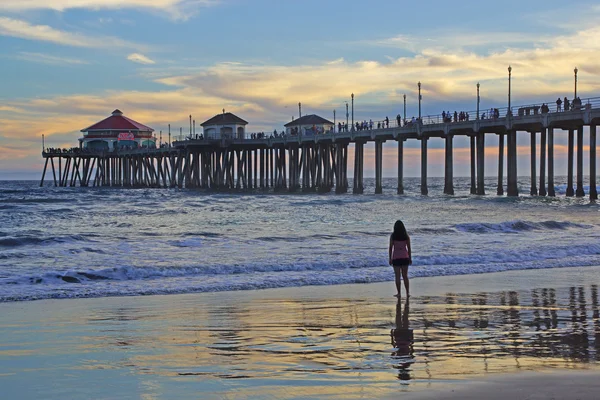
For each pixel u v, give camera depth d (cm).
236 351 879
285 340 945
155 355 859
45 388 718
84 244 2355
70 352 875
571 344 911
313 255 1983
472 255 1970
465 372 762
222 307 1216
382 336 969
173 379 748
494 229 2866
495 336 965
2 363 820
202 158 9456
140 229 3075
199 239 2486
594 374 749
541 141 5653
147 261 1861
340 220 3562
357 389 699
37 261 1898
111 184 12325
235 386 718
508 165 5741
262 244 2327
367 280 1554
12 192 9238
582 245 2186
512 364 798
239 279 1553
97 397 688
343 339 949
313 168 8075
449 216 3809
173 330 1016
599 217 3678
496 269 1750
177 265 1742
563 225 3025
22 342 934
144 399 680
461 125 5791
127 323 1070
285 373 767
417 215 3906
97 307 1217
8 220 3788
